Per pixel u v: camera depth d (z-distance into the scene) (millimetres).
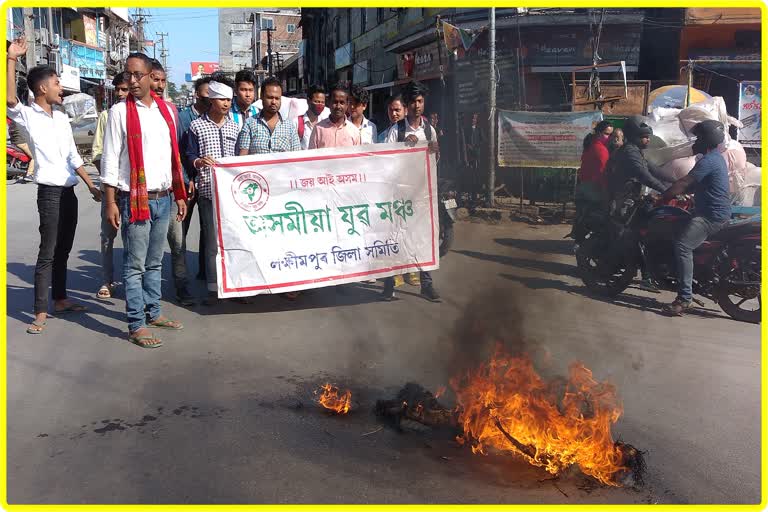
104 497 3133
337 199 6574
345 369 4875
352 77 32594
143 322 5445
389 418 4031
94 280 7492
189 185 6531
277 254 6414
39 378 4590
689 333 5996
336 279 6613
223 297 6281
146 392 4402
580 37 18547
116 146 5234
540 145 12617
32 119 5562
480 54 15656
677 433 3963
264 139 6484
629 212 7074
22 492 3154
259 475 3369
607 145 9148
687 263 6477
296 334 5703
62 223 5914
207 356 5125
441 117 18531
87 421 3945
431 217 6875
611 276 7234
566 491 3281
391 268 6797
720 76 18266
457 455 3611
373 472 3422
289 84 51938
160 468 3418
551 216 12766
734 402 4438
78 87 34594
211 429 3879
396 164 6723
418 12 22750
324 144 6871
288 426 3938
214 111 6473
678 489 3340
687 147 8680
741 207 7504
